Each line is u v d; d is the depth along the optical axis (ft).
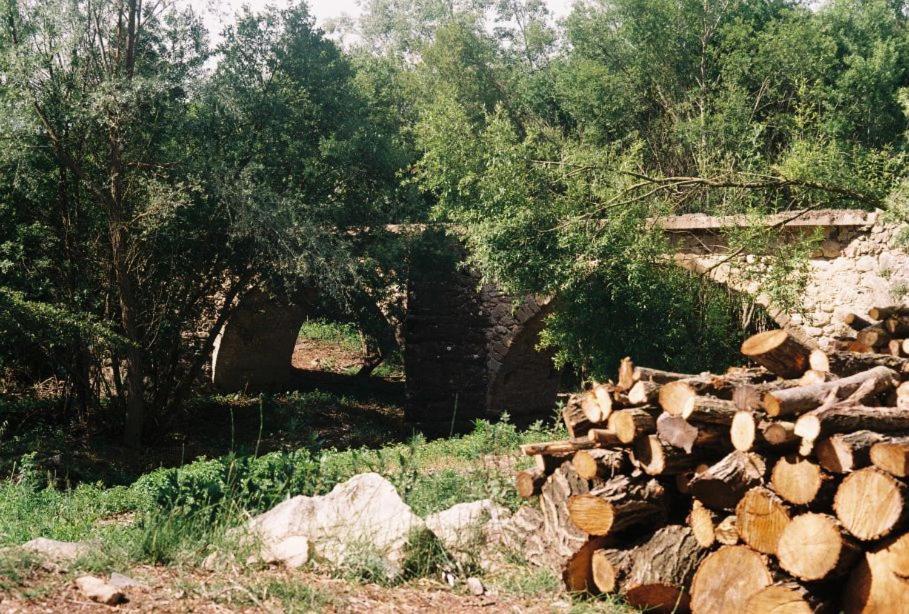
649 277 46.55
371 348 98.48
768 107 75.82
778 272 42.01
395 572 17.22
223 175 56.85
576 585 17.66
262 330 83.66
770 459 16.06
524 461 27.68
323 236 59.98
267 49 62.13
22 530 22.99
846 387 17.08
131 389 58.90
